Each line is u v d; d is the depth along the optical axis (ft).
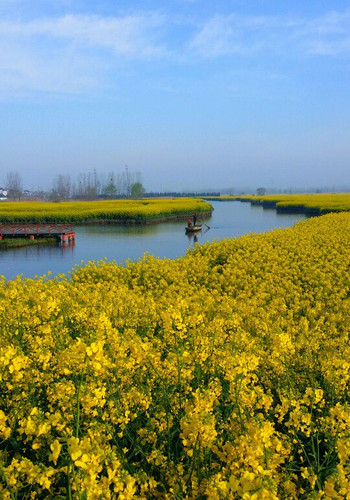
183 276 45.19
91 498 8.41
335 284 42.60
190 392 13.88
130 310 24.85
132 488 8.80
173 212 216.13
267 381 16.43
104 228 166.50
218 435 11.51
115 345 14.80
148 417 13.10
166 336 17.51
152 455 10.98
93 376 12.80
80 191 571.28
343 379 15.17
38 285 34.83
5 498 8.61
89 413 11.58
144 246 113.50
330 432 12.20
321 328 26.09
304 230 80.79
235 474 9.18
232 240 64.69
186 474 10.59
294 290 40.06
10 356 10.71
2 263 88.17
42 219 179.01
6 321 20.99
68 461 8.49
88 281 42.78
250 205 411.75
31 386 13.19
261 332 22.30
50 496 9.55
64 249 108.47
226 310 26.08
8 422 11.98
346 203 237.66
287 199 366.02
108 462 9.33
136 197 554.05
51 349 16.79
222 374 15.72
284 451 10.74
